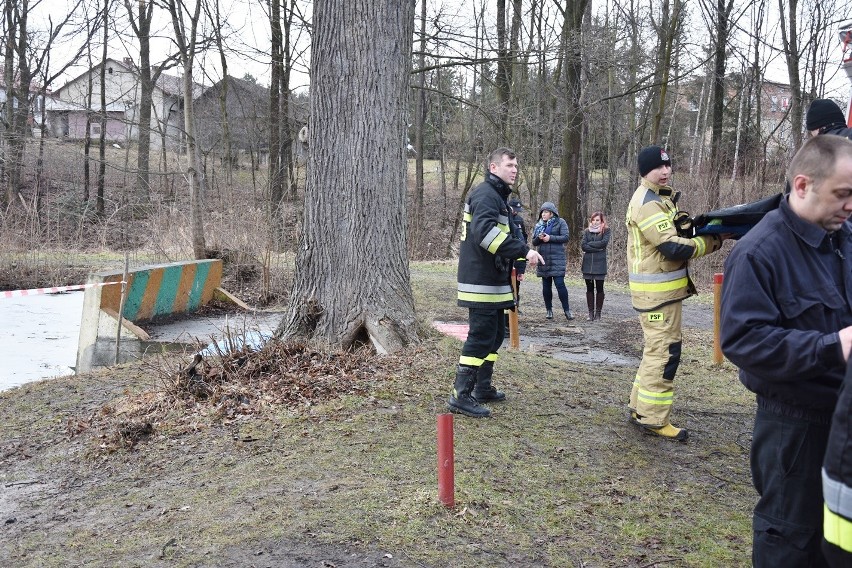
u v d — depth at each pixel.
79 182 32.78
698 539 3.90
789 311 2.64
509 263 5.66
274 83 26.64
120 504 4.52
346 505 4.14
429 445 5.05
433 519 3.97
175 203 22.31
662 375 5.37
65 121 37.06
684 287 5.31
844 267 2.70
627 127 29.02
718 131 22.78
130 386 6.92
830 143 2.56
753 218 4.27
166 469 4.99
